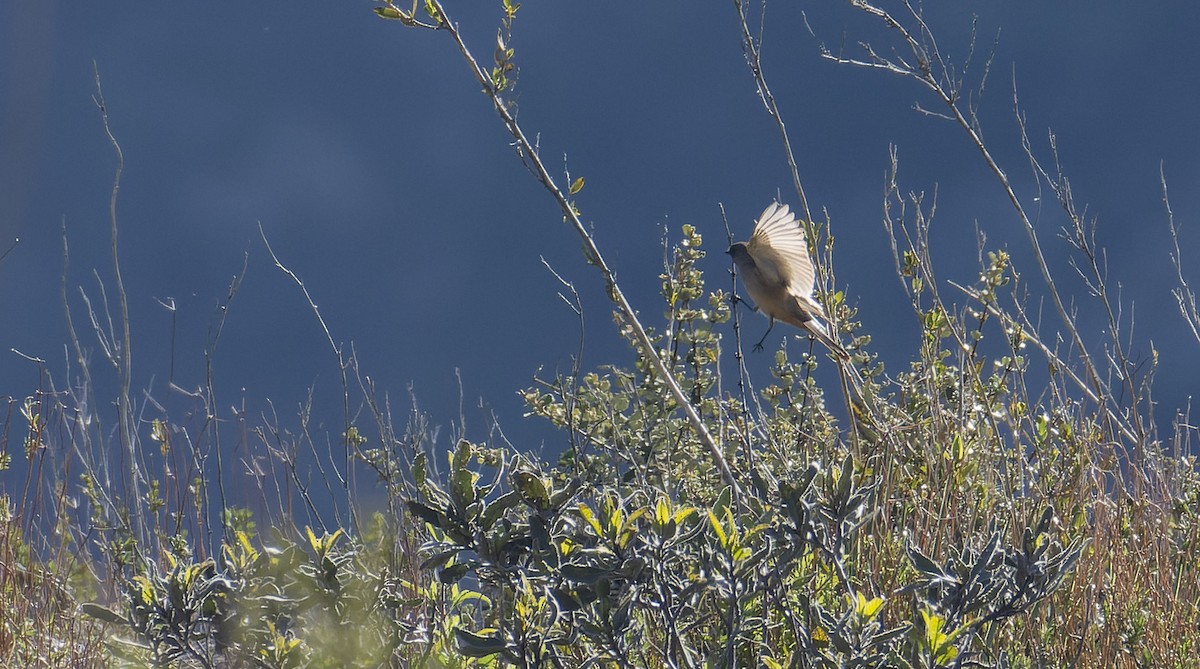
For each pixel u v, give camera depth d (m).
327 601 9.94
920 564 10.20
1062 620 11.66
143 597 9.88
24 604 12.24
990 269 13.86
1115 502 12.95
